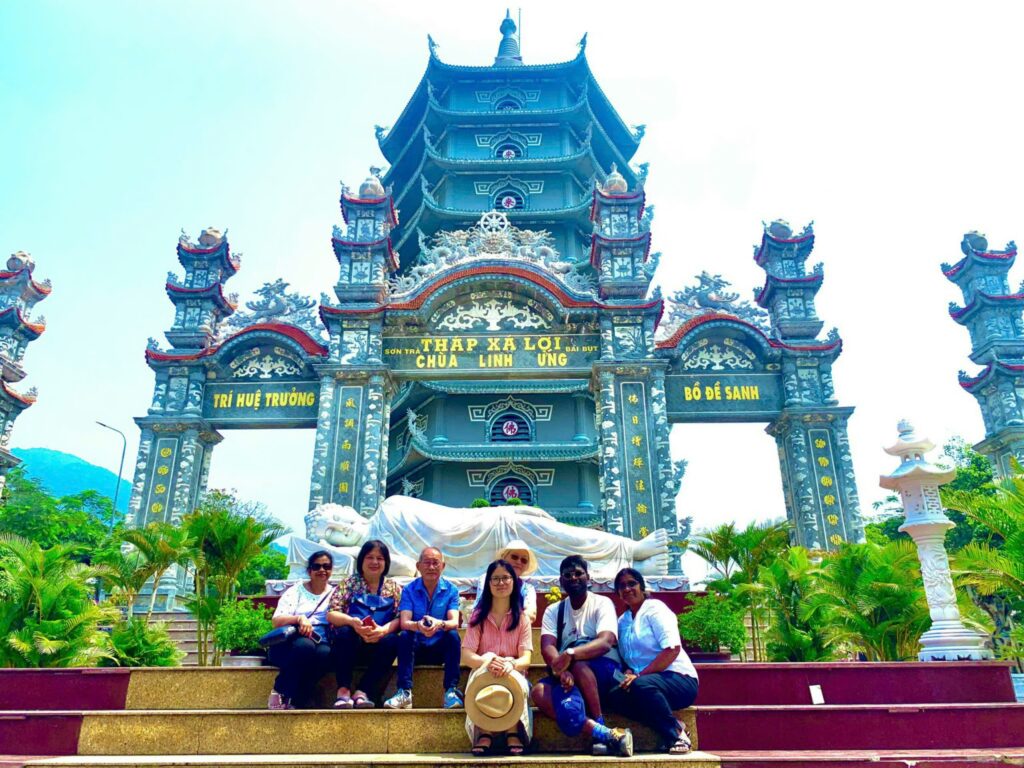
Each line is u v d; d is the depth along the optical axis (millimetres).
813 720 7633
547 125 43125
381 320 27156
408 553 13055
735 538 19016
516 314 27641
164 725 6980
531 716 6797
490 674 6375
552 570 13398
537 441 37188
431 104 42250
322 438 25547
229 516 20203
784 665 9422
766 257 30094
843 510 25438
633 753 6590
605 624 7012
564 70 44125
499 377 26984
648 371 26266
